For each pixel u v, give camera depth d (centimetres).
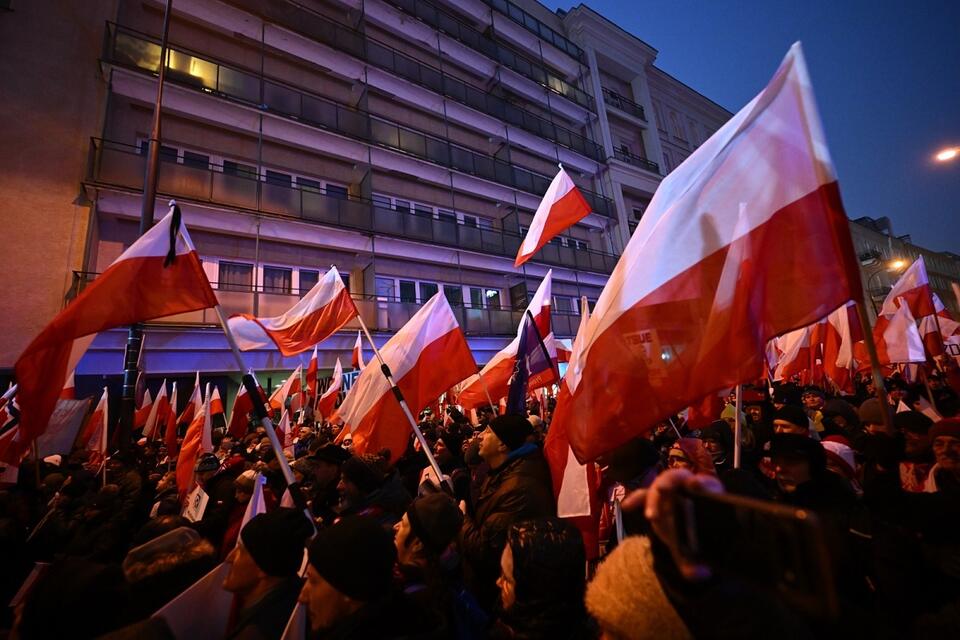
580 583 169
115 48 1149
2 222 973
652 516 84
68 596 128
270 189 1328
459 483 439
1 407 436
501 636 170
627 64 2852
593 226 2394
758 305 180
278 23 1460
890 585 184
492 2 2256
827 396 830
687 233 211
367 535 151
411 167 1720
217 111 1306
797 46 185
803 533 58
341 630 140
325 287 498
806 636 96
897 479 202
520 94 2288
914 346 544
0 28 1047
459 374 434
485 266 1842
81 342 308
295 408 1026
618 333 212
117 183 1081
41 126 1051
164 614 173
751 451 391
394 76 1720
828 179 165
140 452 713
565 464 284
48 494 479
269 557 170
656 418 190
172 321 1120
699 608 89
